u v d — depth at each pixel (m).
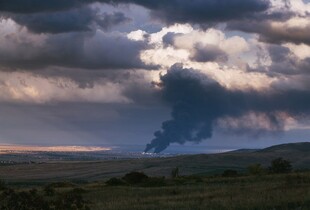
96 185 62.41
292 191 37.22
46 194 47.44
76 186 63.44
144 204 35.44
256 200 32.34
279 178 53.28
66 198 27.80
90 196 46.62
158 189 49.31
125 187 54.69
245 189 42.56
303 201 30.84
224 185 49.75
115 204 35.94
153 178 63.06
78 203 28.02
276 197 33.50
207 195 39.47
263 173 72.50
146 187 55.22
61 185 65.12
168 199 38.31
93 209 32.97
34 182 118.62
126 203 36.41
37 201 25.94
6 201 25.48
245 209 29.34
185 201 35.78
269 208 29.50
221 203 32.09
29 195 26.00
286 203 30.64
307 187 40.28
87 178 148.88
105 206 35.00
